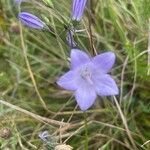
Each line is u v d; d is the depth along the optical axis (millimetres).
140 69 130
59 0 139
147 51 126
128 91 137
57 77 144
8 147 122
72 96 137
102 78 91
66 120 134
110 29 143
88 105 88
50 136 101
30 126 130
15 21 146
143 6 130
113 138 125
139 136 124
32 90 142
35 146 117
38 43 150
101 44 140
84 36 126
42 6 128
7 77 140
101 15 141
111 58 90
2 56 148
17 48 145
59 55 142
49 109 137
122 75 129
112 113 126
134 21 138
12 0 145
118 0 137
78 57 88
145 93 135
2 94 134
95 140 129
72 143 126
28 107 135
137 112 132
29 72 134
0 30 149
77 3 98
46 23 103
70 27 100
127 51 128
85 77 90
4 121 123
